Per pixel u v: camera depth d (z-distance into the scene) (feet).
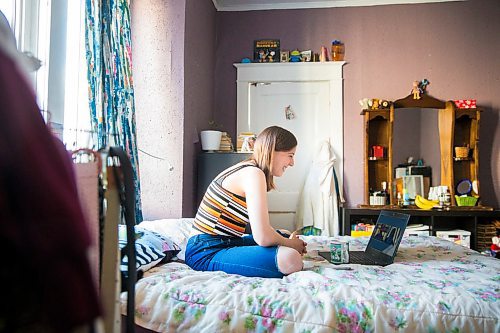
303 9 12.53
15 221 1.37
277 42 12.52
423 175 11.69
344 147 12.16
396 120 11.86
